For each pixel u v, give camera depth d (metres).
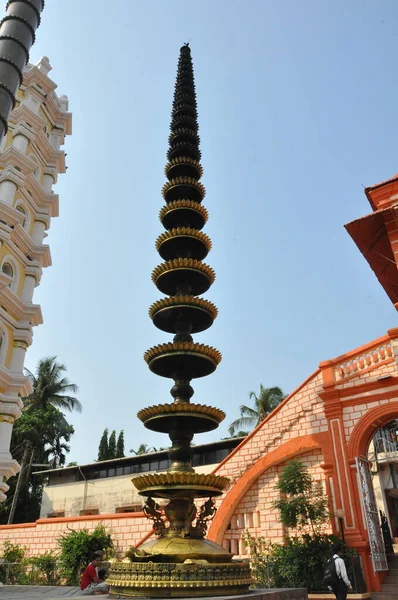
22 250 17.11
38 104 19.28
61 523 19.92
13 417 15.14
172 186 9.35
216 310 8.32
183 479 6.64
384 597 12.61
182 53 11.59
